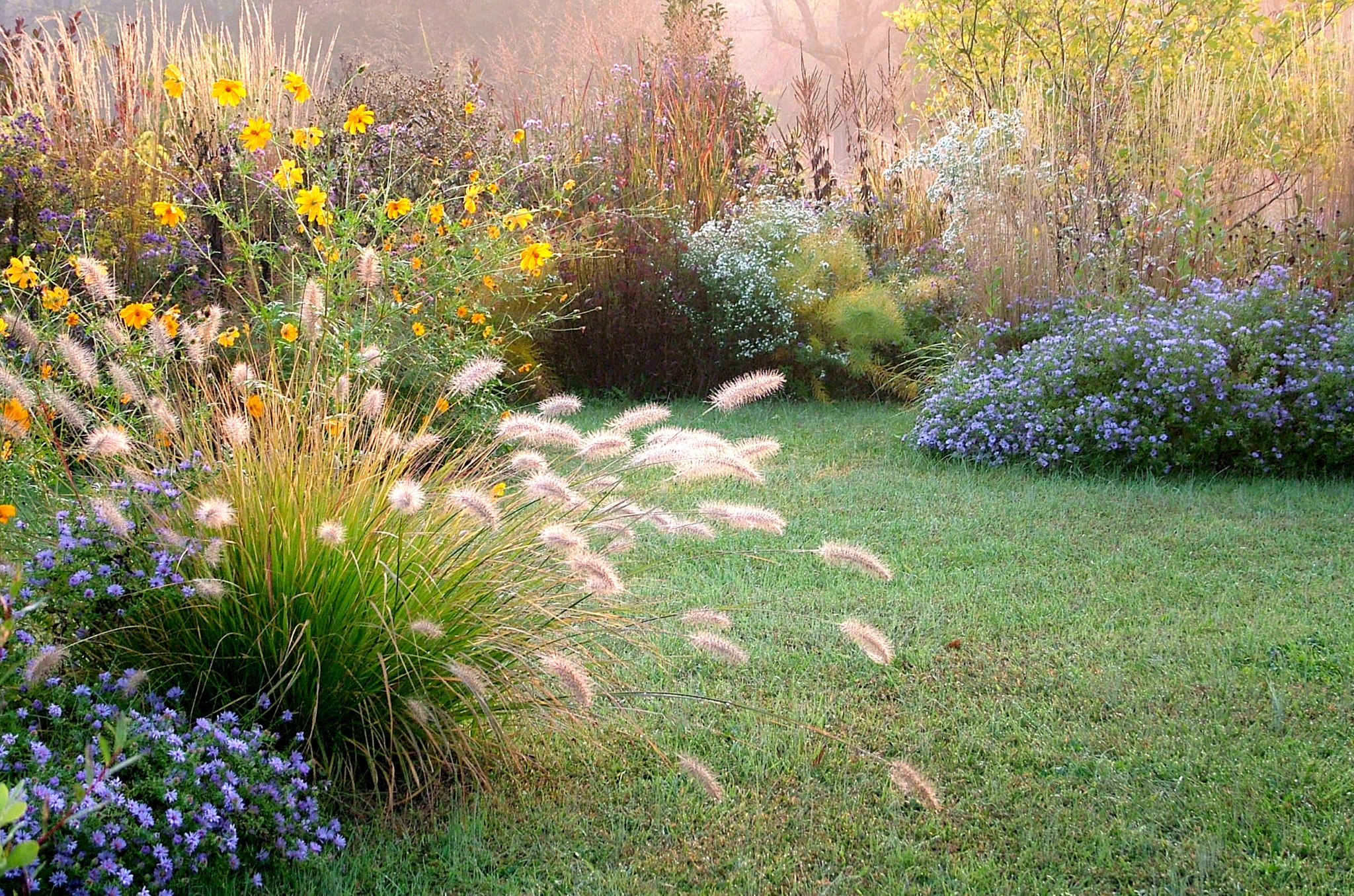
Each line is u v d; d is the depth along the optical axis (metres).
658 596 4.45
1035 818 2.87
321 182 5.14
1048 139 8.80
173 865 2.26
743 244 9.39
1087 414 6.41
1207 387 6.30
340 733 2.95
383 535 2.93
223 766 2.48
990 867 2.67
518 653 2.96
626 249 9.14
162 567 2.74
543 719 3.17
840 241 9.51
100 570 2.67
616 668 3.70
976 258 8.40
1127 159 8.79
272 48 9.41
